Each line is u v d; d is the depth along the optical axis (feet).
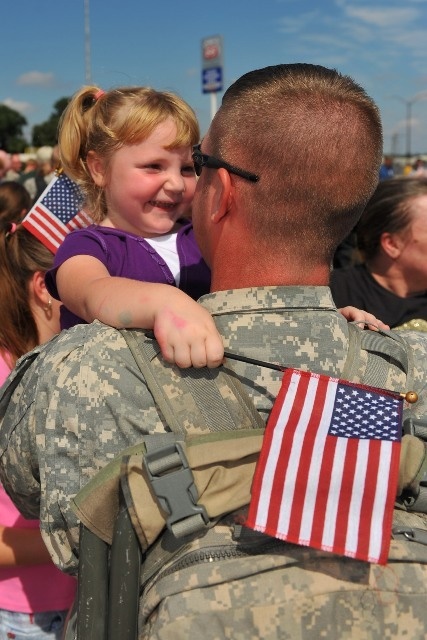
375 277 10.19
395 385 4.13
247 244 4.13
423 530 3.82
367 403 3.86
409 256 9.79
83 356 4.08
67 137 7.11
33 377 4.20
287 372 3.91
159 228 6.87
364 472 3.64
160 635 3.51
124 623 3.76
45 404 4.10
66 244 6.32
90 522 3.83
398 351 4.23
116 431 3.97
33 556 6.33
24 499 4.75
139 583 3.82
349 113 3.98
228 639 3.48
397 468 3.64
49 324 7.35
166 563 3.79
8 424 4.39
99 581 3.90
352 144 3.95
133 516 3.72
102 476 3.79
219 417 3.90
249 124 3.97
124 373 4.01
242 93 4.09
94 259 6.07
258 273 4.16
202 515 3.65
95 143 6.91
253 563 3.59
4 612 6.72
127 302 4.23
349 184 4.00
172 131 6.72
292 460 3.69
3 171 28.66
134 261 6.64
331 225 4.08
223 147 4.08
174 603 3.55
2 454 4.48
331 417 3.80
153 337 4.12
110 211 7.02
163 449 3.68
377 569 3.60
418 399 4.15
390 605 3.54
